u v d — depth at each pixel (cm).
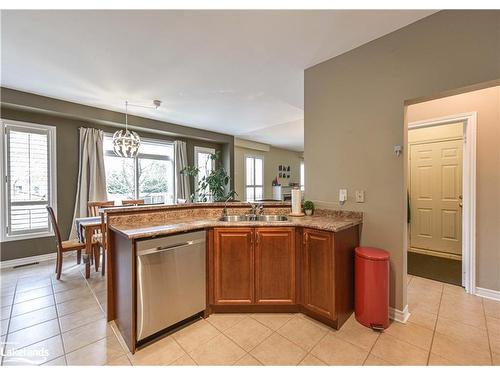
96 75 284
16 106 333
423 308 227
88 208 400
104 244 306
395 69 208
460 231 365
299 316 217
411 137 405
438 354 167
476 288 254
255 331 196
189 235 204
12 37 207
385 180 215
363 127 227
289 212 277
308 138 270
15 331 197
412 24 198
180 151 563
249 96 358
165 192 550
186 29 200
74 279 304
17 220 355
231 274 219
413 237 407
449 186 374
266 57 247
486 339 182
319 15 186
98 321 212
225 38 214
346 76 238
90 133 417
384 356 166
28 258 365
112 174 466
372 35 213
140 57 244
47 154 382
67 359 166
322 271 201
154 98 363
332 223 208
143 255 176
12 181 352
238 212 279
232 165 657
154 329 182
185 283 201
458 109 266
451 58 181
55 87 318
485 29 168
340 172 243
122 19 187
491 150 245
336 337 187
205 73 282
